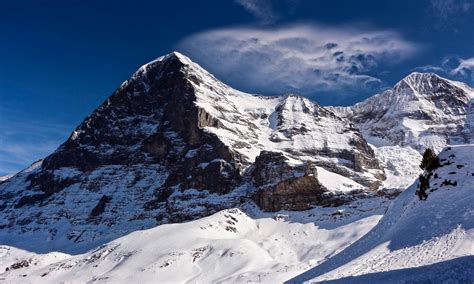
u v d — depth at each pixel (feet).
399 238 186.60
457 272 132.36
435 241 167.43
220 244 504.02
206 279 443.73
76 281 499.92
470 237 159.94
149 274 465.88
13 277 557.33
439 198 200.64
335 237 540.93
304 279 210.79
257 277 407.64
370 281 147.64
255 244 526.16
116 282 462.19
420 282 133.08
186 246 511.81
